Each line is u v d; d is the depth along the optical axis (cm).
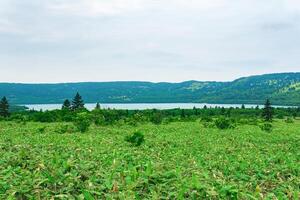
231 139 3194
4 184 997
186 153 2055
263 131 4512
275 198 1053
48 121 6456
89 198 911
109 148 2072
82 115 5078
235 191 998
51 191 967
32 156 1393
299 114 12162
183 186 997
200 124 5947
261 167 1467
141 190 1009
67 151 1720
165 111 10062
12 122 6475
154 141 2692
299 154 1978
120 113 7181
